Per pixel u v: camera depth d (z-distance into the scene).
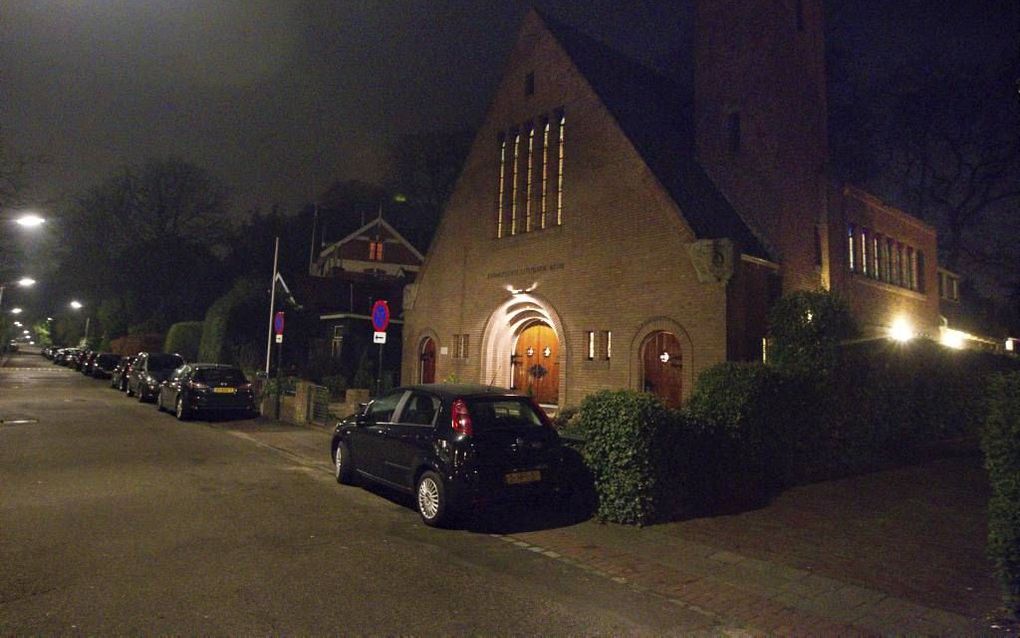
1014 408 5.30
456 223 21.55
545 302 17.75
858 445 11.95
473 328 20.23
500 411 8.13
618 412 8.19
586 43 20.05
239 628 4.67
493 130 20.44
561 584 5.88
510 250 19.14
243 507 8.32
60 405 21.47
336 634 4.62
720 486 9.05
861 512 8.66
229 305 31.16
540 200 18.72
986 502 9.23
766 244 16.50
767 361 12.49
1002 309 34.72
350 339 29.44
